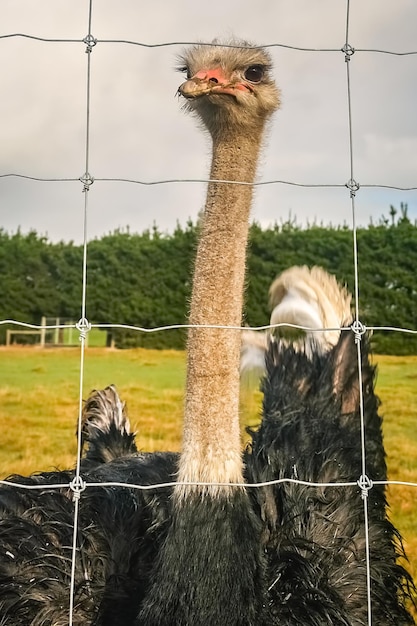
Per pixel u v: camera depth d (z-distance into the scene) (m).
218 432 2.77
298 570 3.21
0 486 3.82
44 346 17.09
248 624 2.74
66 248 19.64
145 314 18.56
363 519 3.71
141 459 4.36
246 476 3.67
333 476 3.83
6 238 19.62
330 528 3.59
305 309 4.83
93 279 19.08
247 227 3.01
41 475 4.12
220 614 2.69
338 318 4.82
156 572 2.80
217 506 2.71
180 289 18.81
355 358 4.48
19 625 3.18
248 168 3.05
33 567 3.31
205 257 2.95
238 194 3.00
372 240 18.12
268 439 4.06
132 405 10.68
